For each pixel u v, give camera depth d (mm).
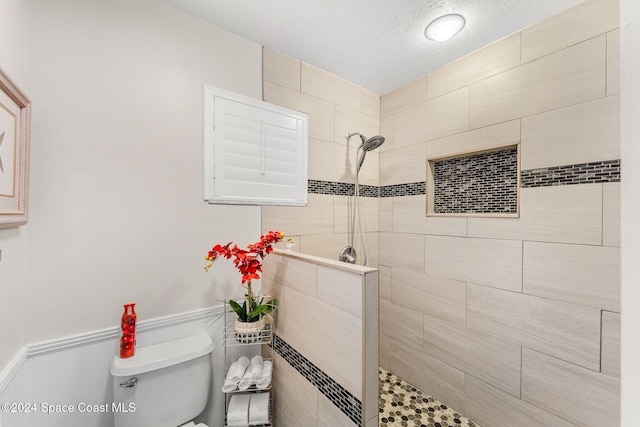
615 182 1065
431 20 1320
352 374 936
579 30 1155
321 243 1760
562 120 1197
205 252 1335
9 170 816
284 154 1602
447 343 1601
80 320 1036
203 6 1258
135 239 1154
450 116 1631
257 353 1488
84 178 1048
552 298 1216
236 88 1438
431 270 1700
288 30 1414
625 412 270
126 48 1137
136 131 1157
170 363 1064
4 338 826
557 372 1195
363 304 895
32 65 956
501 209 1453
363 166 1981
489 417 1406
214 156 1362
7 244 843
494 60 1437
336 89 1830
